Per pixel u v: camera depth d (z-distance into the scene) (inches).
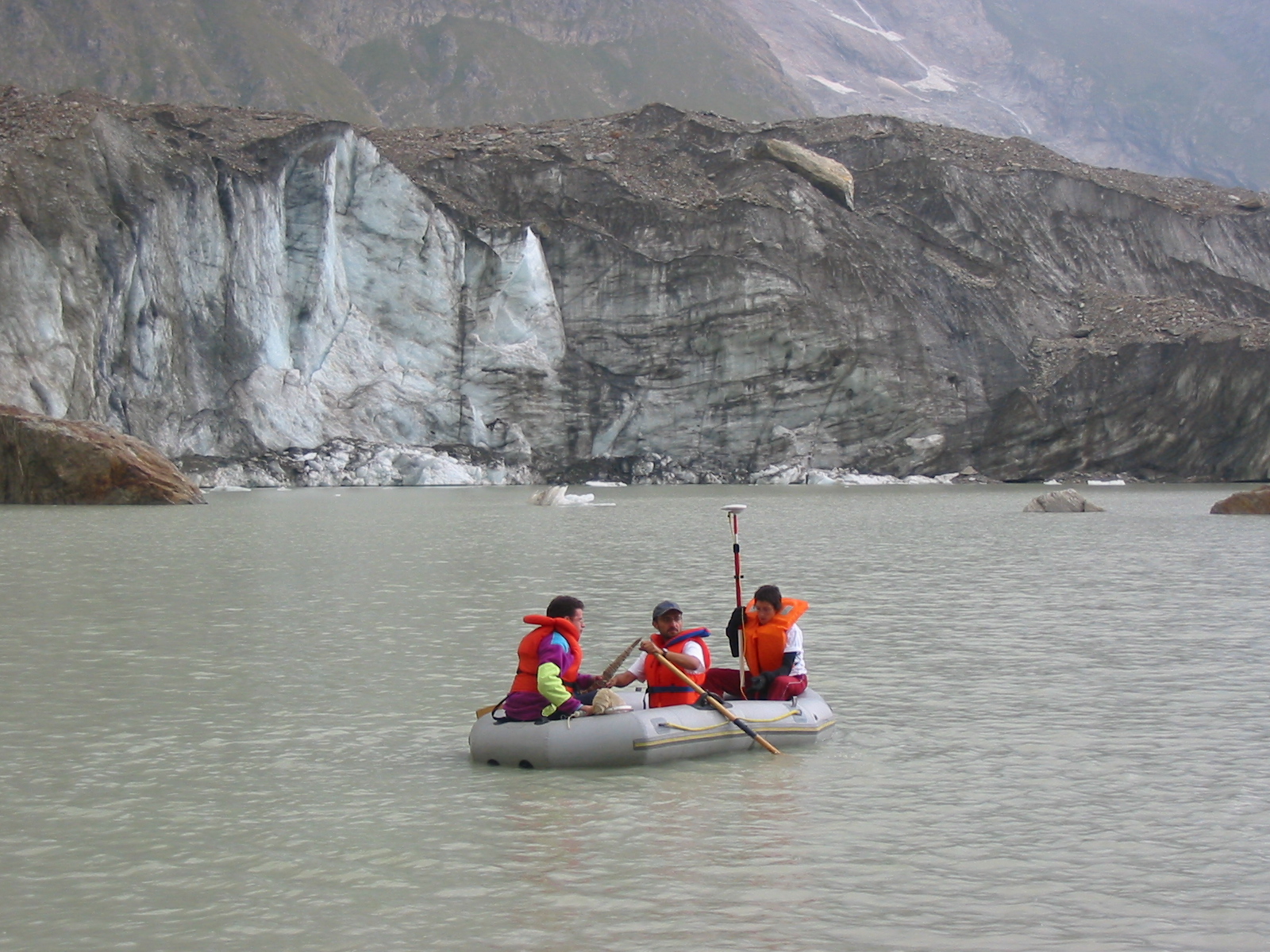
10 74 6122.1
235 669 534.3
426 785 367.9
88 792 361.4
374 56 7564.0
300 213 2425.0
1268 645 593.0
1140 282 3152.1
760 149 2962.6
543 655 396.5
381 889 286.5
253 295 2342.5
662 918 270.2
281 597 758.5
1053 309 2947.8
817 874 295.4
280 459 2306.8
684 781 370.3
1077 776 375.2
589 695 417.4
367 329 2492.6
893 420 2726.4
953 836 322.0
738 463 2706.7
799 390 2694.4
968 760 393.4
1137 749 406.3
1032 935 262.4
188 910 275.6
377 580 842.8
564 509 1663.4
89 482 1686.8
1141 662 552.1
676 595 761.0
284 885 289.9
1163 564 954.7
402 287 2527.1
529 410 2628.0
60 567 916.0
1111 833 324.8
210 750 406.3
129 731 430.3
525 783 369.1
